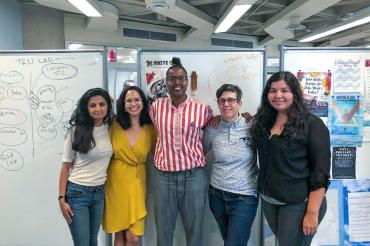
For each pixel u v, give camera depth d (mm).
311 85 2287
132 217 2066
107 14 5488
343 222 2357
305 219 1624
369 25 7012
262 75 2330
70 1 4379
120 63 4008
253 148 1948
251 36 8617
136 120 2090
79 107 1936
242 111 2344
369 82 2273
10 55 2346
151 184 2311
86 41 6434
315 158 1575
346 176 2332
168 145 2018
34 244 2498
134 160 2061
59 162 2428
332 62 2271
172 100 2070
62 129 2395
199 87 2355
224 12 5602
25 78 2361
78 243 1933
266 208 1829
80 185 1923
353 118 2297
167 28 7488
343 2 5672
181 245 2453
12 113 2395
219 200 2027
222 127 1989
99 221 2037
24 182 2451
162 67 2344
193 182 2043
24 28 4965
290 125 1617
